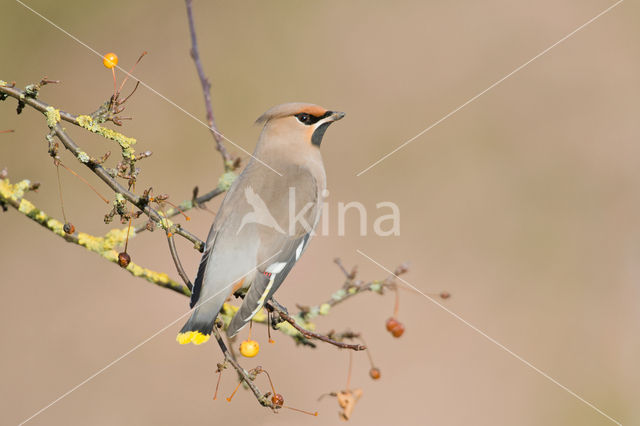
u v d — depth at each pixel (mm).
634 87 14312
